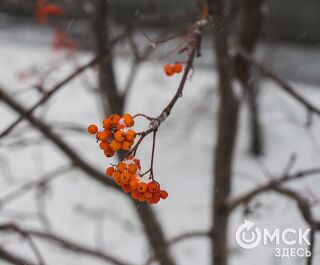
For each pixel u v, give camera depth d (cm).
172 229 759
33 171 864
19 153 912
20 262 277
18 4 400
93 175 331
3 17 1414
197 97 1039
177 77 1168
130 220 778
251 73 537
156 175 894
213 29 273
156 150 965
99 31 335
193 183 880
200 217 791
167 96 1094
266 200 674
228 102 314
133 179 132
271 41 850
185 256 706
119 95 342
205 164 917
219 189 330
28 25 1415
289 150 930
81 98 1092
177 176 889
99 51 338
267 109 992
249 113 888
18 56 1189
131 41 316
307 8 1222
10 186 804
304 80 1096
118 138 121
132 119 124
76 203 812
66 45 463
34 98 996
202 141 992
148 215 341
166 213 801
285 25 1145
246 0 436
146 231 344
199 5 216
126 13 1151
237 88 547
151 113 1028
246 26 504
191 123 1010
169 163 935
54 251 663
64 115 1022
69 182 863
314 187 795
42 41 1298
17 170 859
